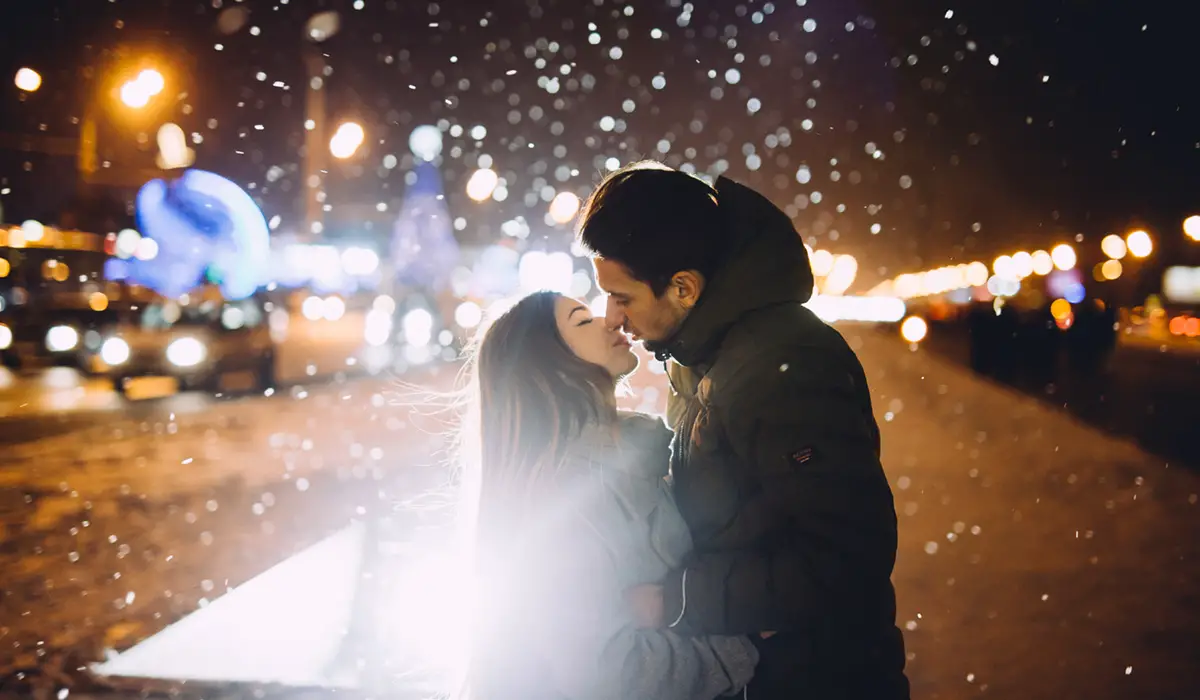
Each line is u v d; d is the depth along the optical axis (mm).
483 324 2102
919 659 4301
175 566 5457
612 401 1941
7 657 4172
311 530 6227
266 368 14383
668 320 1916
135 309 13875
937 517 6809
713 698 1786
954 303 33219
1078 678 4078
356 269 18219
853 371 1860
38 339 14203
